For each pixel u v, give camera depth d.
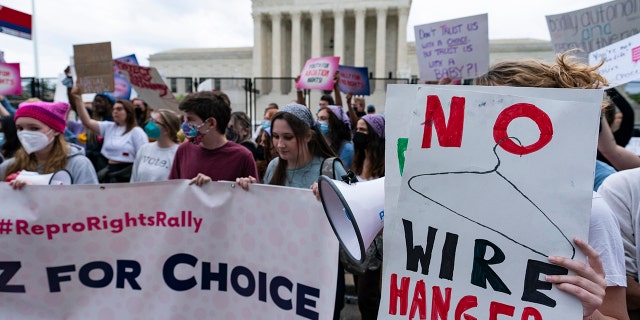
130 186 2.04
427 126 1.08
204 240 2.03
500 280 1.02
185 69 47.31
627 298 1.44
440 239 1.08
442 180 1.07
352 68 7.56
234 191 1.98
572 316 0.95
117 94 8.04
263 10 42.97
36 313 2.08
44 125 2.40
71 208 2.04
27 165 2.54
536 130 0.98
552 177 0.96
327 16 43.69
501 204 1.01
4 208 2.04
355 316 3.38
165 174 3.57
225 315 2.02
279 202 1.88
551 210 0.97
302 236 1.84
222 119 2.70
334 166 2.29
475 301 1.05
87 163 2.62
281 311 1.90
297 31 42.56
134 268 2.07
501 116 1.01
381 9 40.84
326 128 3.92
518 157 1.00
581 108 0.94
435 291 1.09
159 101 5.09
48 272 2.07
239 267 1.99
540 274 0.98
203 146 2.78
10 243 2.04
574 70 1.12
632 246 1.43
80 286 2.09
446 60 4.40
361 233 1.16
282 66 44.34
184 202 2.03
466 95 1.04
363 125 3.02
